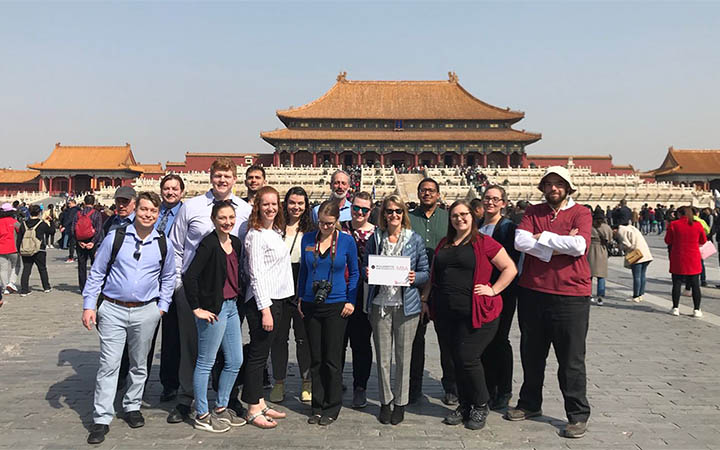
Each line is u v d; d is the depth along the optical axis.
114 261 7.12
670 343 11.66
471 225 7.41
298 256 8.57
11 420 7.30
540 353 7.46
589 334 12.49
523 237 7.22
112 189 66.94
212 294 6.99
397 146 101.56
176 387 8.32
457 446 6.59
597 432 6.99
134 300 7.04
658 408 7.84
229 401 7.79
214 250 7.04
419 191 8.95
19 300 16.81
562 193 7.34
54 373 9.45
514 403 8.24
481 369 7.18
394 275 7.25
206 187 67.75
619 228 17.28
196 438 6.81
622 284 20.89
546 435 6.95
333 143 101.69
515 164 103.75
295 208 8.52
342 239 7.71
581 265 7.16
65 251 34.84
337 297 7.53
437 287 7.52
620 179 70.81
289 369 10.06
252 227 7.45
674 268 14.69
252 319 7.38
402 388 7.33
